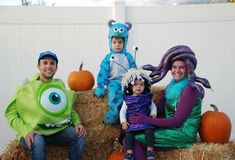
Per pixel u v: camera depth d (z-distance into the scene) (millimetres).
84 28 6496
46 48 6418
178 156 4090
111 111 4441
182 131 4164
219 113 4340
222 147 3982
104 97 4648
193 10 6590
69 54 6477
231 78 6570
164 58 4543
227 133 4219
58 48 6449
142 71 4398
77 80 4961
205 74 6578
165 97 4539
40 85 4242
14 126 4062
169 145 4160
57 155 4379
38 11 6383
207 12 6586
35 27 6383
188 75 4316
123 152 4473
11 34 6320
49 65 4234
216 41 6586
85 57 6500
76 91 4941
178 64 4367
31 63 6371
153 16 6582
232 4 6586
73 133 4172
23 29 6352
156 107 4496
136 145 4172
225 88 6566
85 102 4629
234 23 6578
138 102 4301
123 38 4938
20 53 6348
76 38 6484
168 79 6520
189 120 4227
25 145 4051
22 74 6355
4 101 6309
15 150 4137
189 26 6605
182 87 4340
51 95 4184
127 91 4383
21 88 4207
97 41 6523
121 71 4852
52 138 4176
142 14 6574
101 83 4684
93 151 4539
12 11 6305
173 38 6605
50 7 6410
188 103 4188
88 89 5012
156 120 4168
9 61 6328
